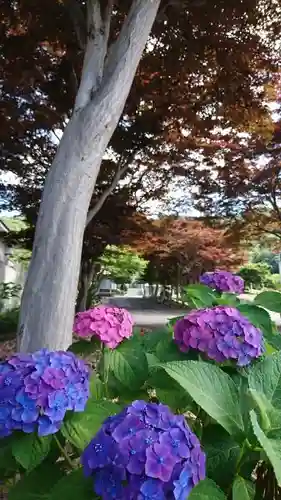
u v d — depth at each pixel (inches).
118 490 29.2
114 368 59.6
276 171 319.0
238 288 93.2
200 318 51.7
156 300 879.7
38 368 40.7
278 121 308.7
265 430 35.5
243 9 220.5
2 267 518.9
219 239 443.5
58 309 136.9
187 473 30.0
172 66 255.4
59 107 288.0
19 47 251.1
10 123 288.5
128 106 283.7
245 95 262.1
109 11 168.2
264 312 71.7
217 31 234.5
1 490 46.0
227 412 37.5
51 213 143.9
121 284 1115.9
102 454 30.6
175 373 38.5
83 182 147.2
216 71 256.2
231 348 49.0
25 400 38.4
